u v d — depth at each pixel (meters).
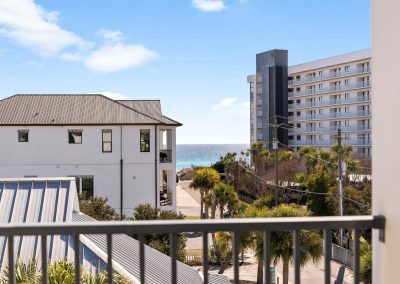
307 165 50.38
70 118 29.75
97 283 6.94
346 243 26.09
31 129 29.27
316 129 85.44
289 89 90.69
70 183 11.55
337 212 31.50
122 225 2.49
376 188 2.71
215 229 2.52
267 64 88.81
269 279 2.55
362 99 77.25
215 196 32.94
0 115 29.59
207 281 2.54
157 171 29.94
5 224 2.46
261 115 91.06
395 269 2.51
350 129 79.19
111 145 29.69
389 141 2.59
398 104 2.51
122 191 29.66
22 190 11.24
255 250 17.30
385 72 2.63
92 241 9.55
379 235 2.65
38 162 29.30
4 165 29.08
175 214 24.14
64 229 2.47
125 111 30.75
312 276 22.77
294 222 2.56
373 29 2.76
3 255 8.85
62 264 7.28
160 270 10.38
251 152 65.31
